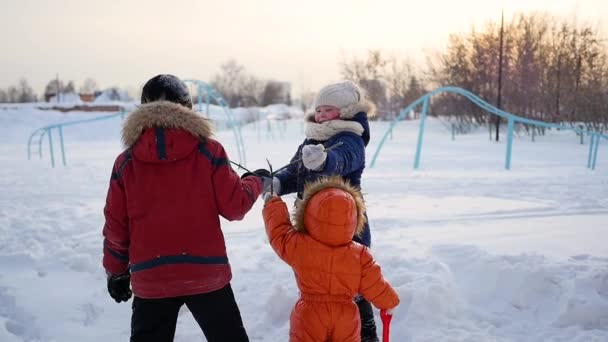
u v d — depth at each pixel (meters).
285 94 93.75
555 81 29.81
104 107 56.00
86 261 4.82
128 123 2.59
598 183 9.85
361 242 3.17
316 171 3.05
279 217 2.87
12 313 3.91
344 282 2.73
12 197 9.10
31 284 4.36
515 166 13.95
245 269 4.54
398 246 4.89
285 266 4.56
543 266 3.93
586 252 4.57
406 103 42.69
